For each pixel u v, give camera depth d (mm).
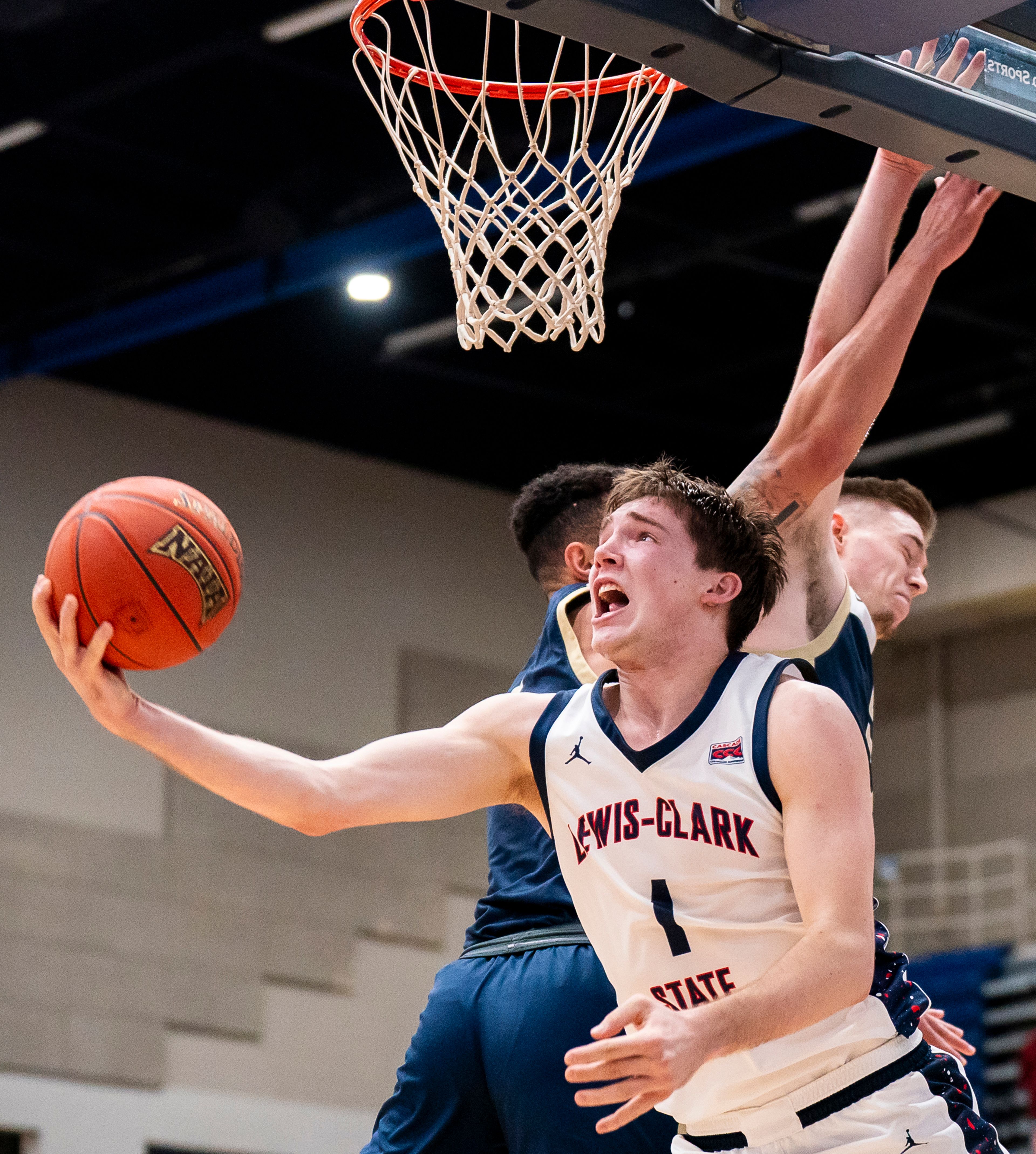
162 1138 11727
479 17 8273
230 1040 12195
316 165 10523
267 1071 12289
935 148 3551
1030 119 3604
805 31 3311
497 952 3209
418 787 2652
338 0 8695
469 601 14391
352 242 10203
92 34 9469
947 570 14930
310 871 12859
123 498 2586
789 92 3400
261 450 13711
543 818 2754
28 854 11820
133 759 12445
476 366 12867
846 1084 2455
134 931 12055
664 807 2459
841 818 2350
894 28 3297
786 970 2213
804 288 12047
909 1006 2645
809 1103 2447
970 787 15305
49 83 9586
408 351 12422
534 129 8852
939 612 15039
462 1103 3186
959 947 14695
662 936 2459
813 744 2385
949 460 14508
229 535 2670
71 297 11711
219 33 9172
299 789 2572
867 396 3404
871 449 14023
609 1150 3045
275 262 10547
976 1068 13219
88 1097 11570
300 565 13602
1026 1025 13250
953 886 14906
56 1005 11617
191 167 10586
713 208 10977
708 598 2551
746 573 2582
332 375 13141
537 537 3793
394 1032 12898
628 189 10820
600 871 2512
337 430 13930
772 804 2406
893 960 2686
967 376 13094
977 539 14797
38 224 11070
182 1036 12047
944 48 3633
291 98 10109
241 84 9969
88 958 11828
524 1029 3092
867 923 2289
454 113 8969
